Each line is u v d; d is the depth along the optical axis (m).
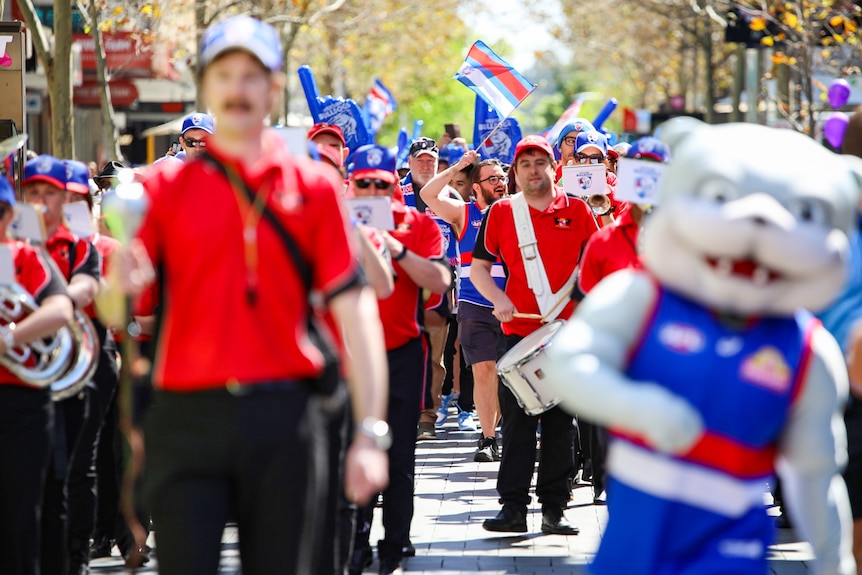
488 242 21.41
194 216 10.18
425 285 17.61
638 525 10.61
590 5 104.75
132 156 90.62
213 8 63.19
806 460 10.84
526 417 20.70
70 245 16.50
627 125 84.56
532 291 21.03
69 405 16.69
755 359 10.48
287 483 10.23
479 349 27.67
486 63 29.44
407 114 139.12
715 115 84.19
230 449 10.12
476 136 39.84
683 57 103.38
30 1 41.12
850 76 49.22
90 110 83.94
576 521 21.97
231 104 10.32
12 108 34.66
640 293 10.64
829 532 11.08
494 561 19.16
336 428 14.74
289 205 10.23
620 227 17.95
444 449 30.19
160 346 10.42
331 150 17.73
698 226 10.23
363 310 10.34
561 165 31.64
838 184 10.54
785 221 10.16
